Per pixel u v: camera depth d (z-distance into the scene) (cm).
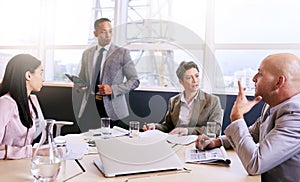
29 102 167
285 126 115
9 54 399
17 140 151
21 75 152
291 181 116
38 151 107
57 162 105
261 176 120
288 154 113
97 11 375
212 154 139
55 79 405
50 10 400
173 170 119
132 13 352
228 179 111
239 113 126
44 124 112
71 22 393
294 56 126
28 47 412
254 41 313
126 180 107
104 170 111
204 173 117
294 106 117
